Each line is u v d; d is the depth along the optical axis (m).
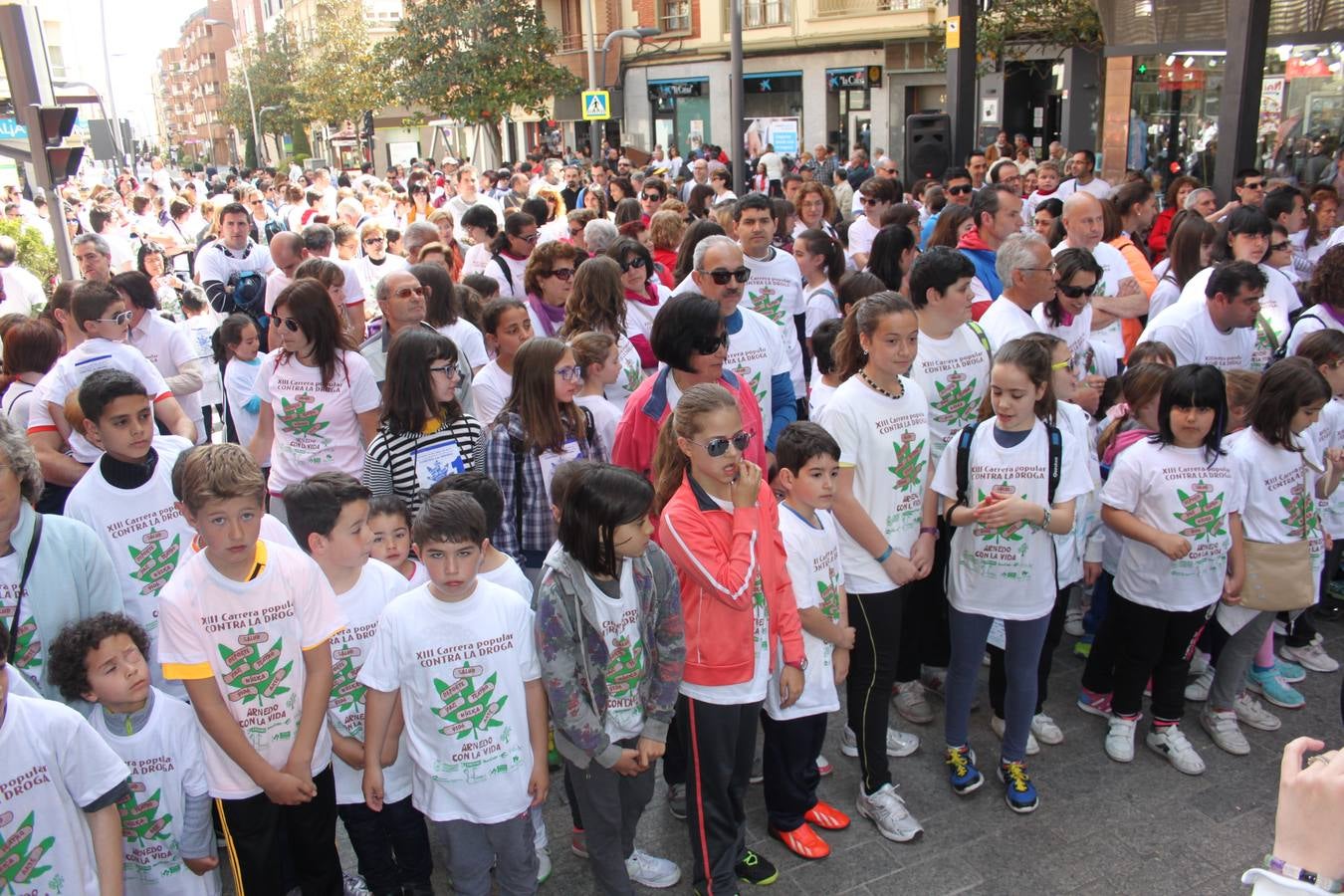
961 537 3.58
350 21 35.09
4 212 13.33
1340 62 9.12
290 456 4.28
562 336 4.61
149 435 3.26
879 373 3.45
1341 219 8.12
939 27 21.61
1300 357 3.92
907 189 10.83
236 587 2.74
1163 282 5.62
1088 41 17.36
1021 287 4.27
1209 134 10.52
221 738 2.74
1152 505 3.68
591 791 2.87
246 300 7.61
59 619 2.90
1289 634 4.59
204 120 96.06
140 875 2.90
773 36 26.02
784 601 3.08
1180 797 3.65
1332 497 4.50
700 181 13.21
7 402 4.60
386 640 2.83
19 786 2.23
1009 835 3.46
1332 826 1.29
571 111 31.19
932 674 4.44
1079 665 4.67
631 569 2.86
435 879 3.39
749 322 4.10
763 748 4.00
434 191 16.86
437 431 3.84
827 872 3.30
